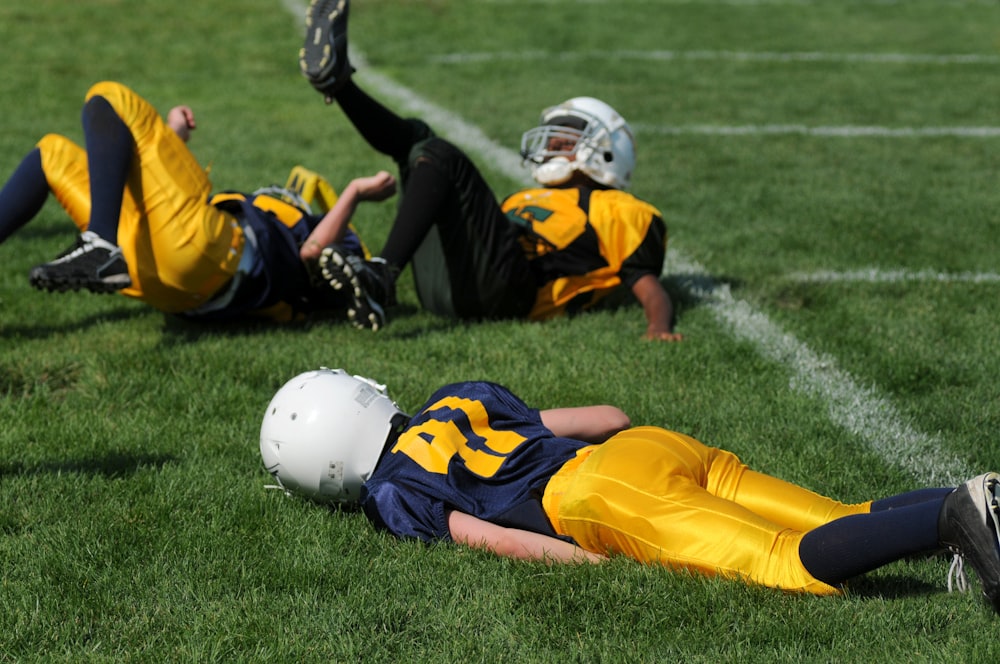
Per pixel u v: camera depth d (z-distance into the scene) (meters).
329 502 14.20
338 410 13.79
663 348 19.92
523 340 20.44
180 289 20.14
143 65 52.97
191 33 59.31
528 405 17.62
